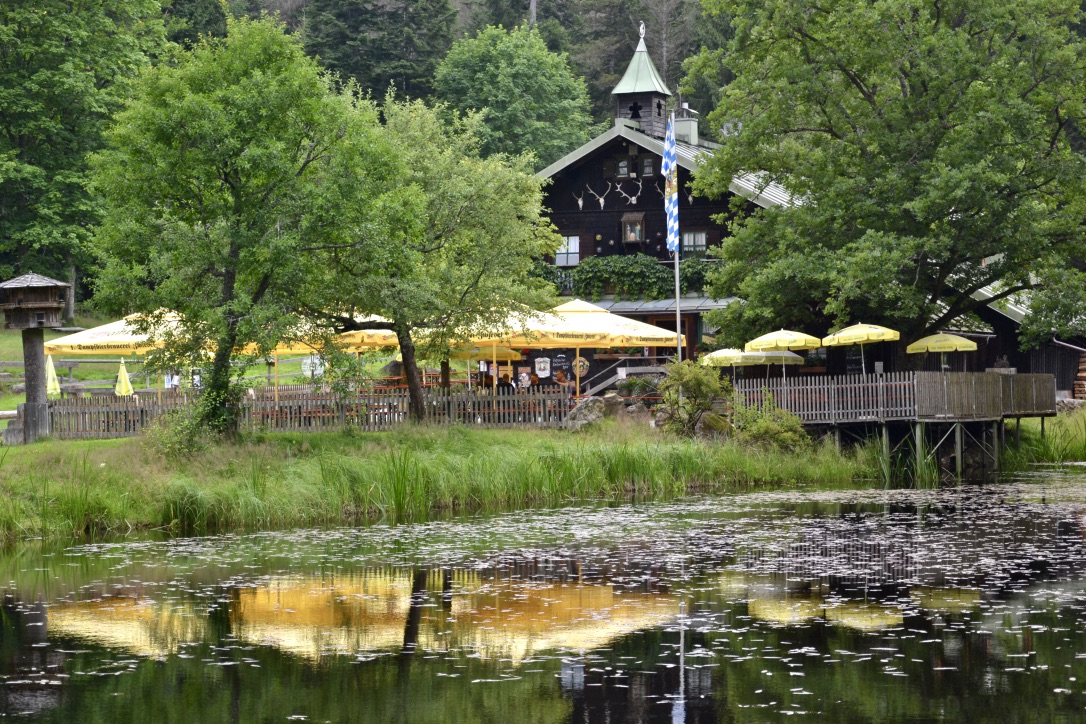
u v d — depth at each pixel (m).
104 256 32.19
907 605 17.44
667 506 30.19
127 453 29.75
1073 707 12.61
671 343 42.25
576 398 40.00
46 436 33.16
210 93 31.45
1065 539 23.52
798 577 19.72
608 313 42.41
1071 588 18.56
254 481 28.61
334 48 83.69
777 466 36.34
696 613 17.12
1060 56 39.28
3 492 26.17
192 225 31.91
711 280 43.41
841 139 42.31
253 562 21.92
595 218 54.75
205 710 12.98
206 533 26.20
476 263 36.91
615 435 36.34
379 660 14.88
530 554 22.41
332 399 35.91
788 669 14.15
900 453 38.19
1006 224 38.78
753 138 42.03
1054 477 37.34
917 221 39.47
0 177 57.78
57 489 26.44
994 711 12.50
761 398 38.66
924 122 40.25
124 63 64.19
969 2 40.16
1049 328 39.06
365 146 32.25
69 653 15.41
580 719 12.48
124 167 31.73
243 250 31.03
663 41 94.69
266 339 30.84
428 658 14.93
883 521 26.48
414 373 37.09
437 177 37.22
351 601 18.30
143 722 12.57
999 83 39.19
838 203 40.16
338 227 31.80
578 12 102.31
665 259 53.75
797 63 41.41
